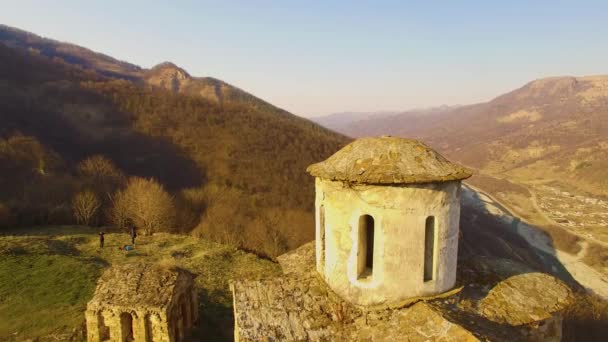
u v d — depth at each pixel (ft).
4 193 122.11
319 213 32.58
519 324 27.84
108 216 125.49
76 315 55.88
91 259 84.53
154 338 43.62
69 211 122.93
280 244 118.11
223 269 84.89
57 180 134.72
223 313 61.05
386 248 27.68
